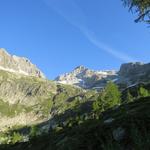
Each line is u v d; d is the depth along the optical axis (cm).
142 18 1800
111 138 1109
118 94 9000
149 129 1093
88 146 1219
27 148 2111
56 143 1714
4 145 2527
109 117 1688
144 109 1512
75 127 1830
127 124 1198
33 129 9819
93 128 1380
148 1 1744
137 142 914
